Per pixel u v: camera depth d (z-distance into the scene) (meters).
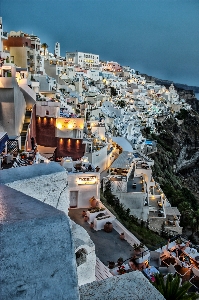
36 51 73.81
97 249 21.95
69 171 28.72
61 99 59.22
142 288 5.57
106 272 18.56
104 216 25.27
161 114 115.81
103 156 46.56
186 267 23.67
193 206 66.94
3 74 32.16
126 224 28.66
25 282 3.27
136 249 21.56
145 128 95.75
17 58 69.00
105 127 59.09
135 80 166.50
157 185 49.16
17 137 29.95
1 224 3.24
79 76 103.50
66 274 3.46
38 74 64.62
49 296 3.37
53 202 7.57
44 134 41.81
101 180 39.72
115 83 136.25
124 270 18.86
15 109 32.16
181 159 111.44
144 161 49.19
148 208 36.94
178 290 15.38
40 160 25.45
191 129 126.00
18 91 33.50
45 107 41.22
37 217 3.45
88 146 43.19
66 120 41.31
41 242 3.38
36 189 7.17
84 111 63.25
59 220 3.53
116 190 36.25
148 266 21.52
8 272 3.21
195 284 22.17
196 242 39.56
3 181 6.77
